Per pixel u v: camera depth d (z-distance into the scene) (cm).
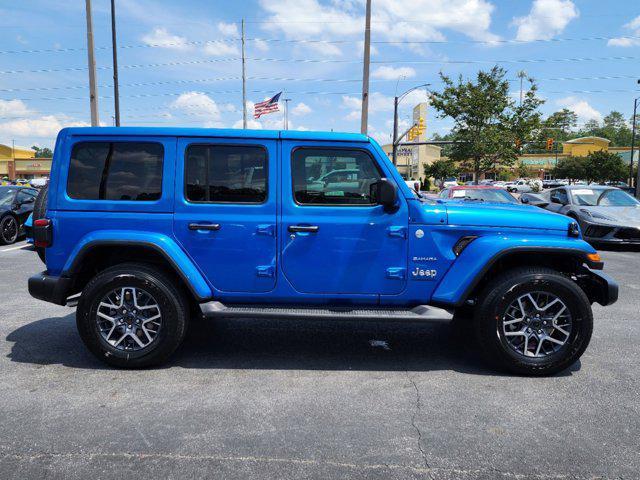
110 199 389
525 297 379
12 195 1229
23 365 396
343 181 390
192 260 389
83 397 338
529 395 348
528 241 379
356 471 254
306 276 390
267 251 388
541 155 9119
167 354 386
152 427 297
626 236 1052
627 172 5800
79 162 392
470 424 305
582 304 372
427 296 394
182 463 260
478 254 380
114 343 387
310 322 533
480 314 381
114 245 379
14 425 298
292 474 251
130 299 385
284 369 395
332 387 360
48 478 246
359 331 502
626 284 744
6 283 720
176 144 387
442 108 2952
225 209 386
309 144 387
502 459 267
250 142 387
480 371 394
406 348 450
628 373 391
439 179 7356
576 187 1269
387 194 366
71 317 537
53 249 392
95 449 272
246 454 269
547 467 260
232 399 337
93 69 1898
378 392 352
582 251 379
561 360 378
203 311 380
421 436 290
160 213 387
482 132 2873
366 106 1939
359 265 390
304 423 304
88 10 1848
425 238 388
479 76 2869
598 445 281
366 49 1908
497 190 1212
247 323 525
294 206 386
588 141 9044
